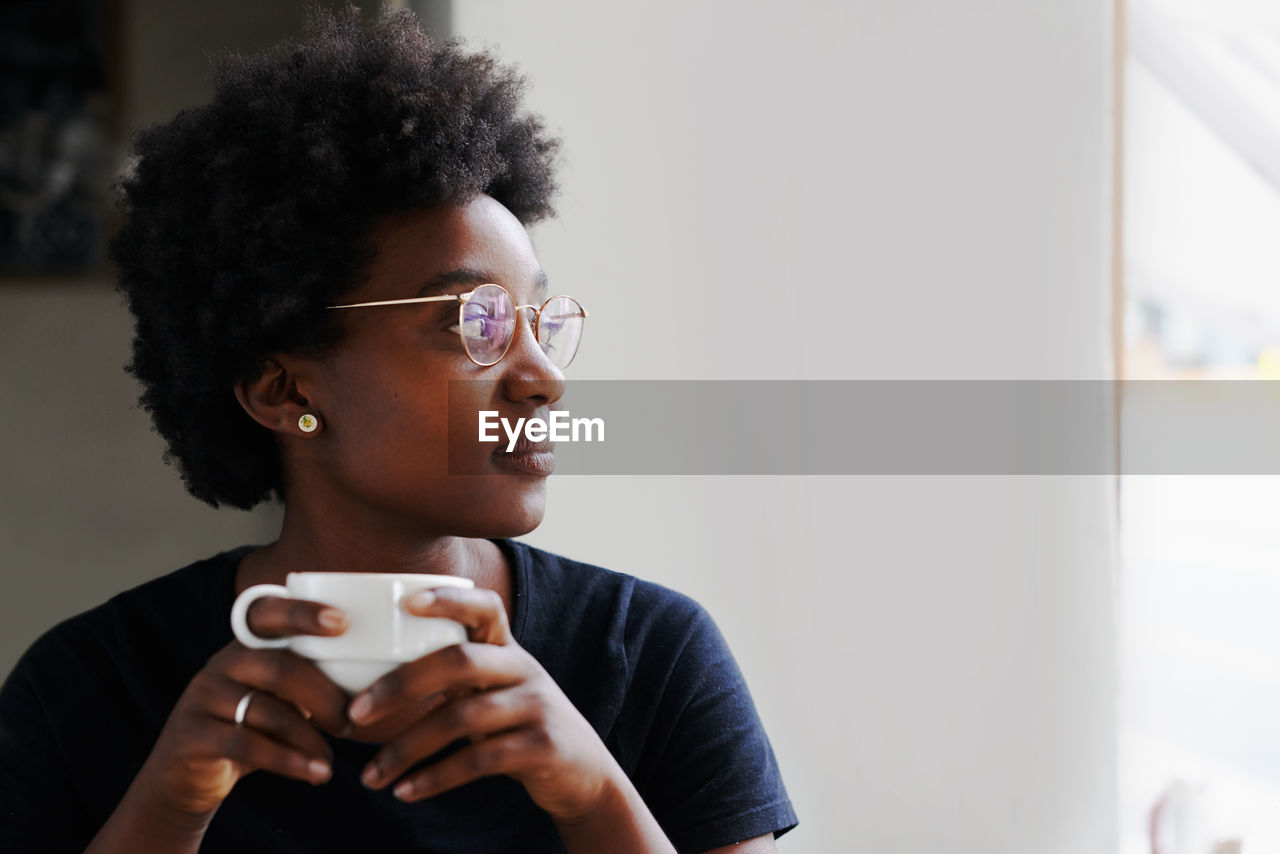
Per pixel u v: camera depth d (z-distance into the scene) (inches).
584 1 70.6
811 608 67.6
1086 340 65.6
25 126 87.7
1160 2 67.9
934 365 67.1
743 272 69.3
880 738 66.5
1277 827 64.9
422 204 34.4
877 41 67.8
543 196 41.6
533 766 25.9
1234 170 67.4
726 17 69.7
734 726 38.9
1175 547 66.9
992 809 65.5
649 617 40.1
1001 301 66.3
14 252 88.2
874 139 67.8
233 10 88.7
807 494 68.1
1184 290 67.9
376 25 39.5
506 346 34.4
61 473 88.7
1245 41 67.3
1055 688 65.4
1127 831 66.4
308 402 35.8
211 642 37.4
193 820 26.7
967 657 66.2
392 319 33.9
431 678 24.4
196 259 35.9
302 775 25.2
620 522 69.2
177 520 89.3
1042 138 66.1
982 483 66.4
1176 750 66.4
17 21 87.4
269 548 39.0
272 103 35.2
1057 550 65.6
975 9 66.7
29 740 36.2
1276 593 66.0
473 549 39.1
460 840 35.1
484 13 70.5
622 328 69.8
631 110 70.3
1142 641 66.9
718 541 68.8
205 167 35.9
